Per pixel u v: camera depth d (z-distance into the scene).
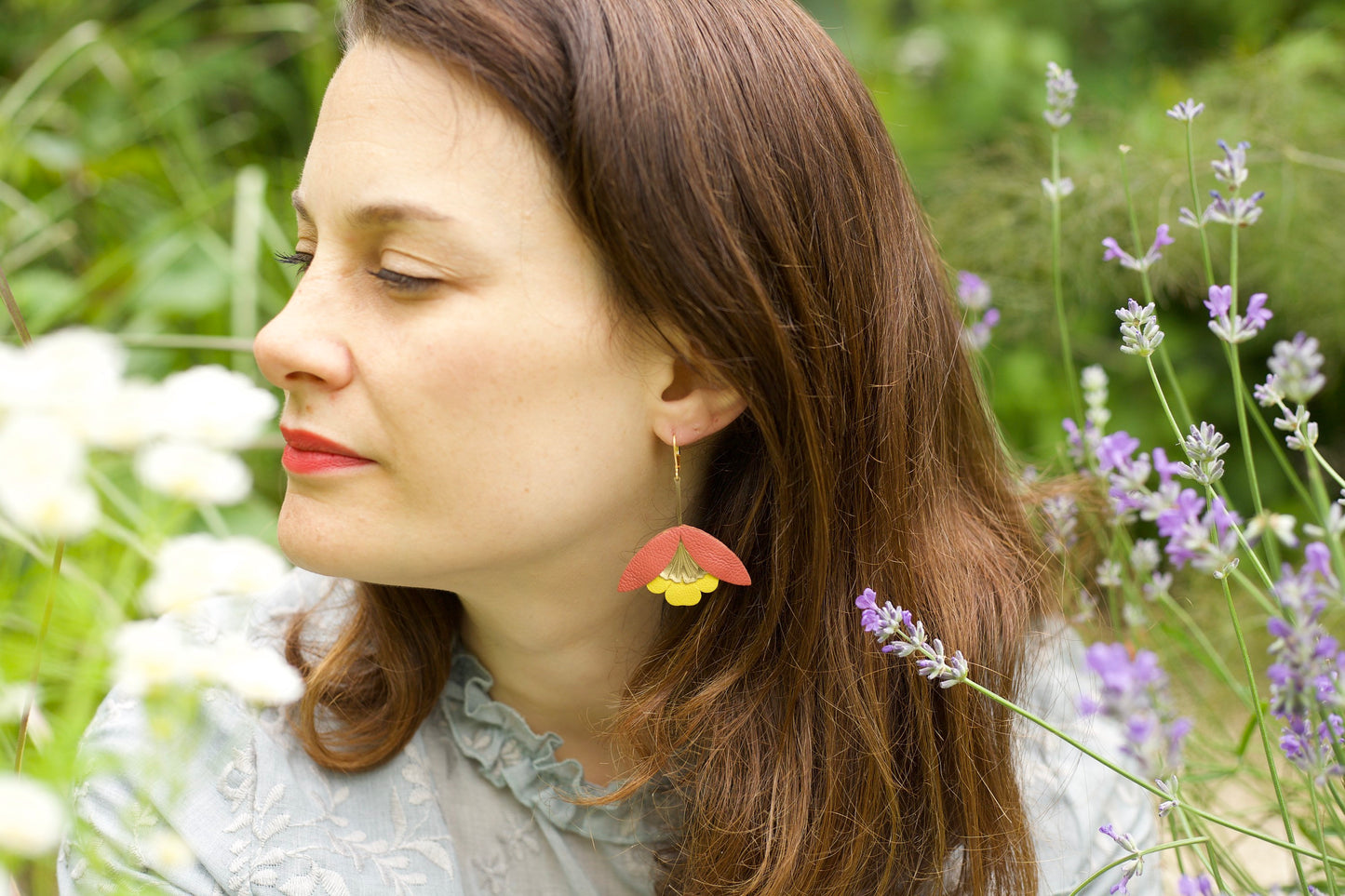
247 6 1.65
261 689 0.49
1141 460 0.69
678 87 0.69
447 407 0.67
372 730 0.78
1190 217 0.74
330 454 0.68
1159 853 0.85
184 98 1.53
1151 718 0.65
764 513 0.76
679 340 0.70
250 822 0.73
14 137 1.33
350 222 0.67
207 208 1.30
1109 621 0.92
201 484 0.46
